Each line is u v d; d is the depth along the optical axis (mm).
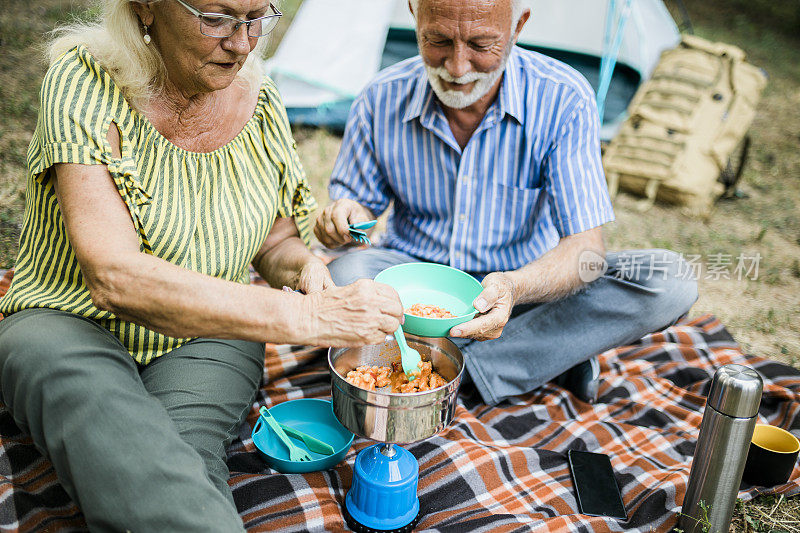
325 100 5074
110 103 1672
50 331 1594
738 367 1784
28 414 1562
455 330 1817
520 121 2240
